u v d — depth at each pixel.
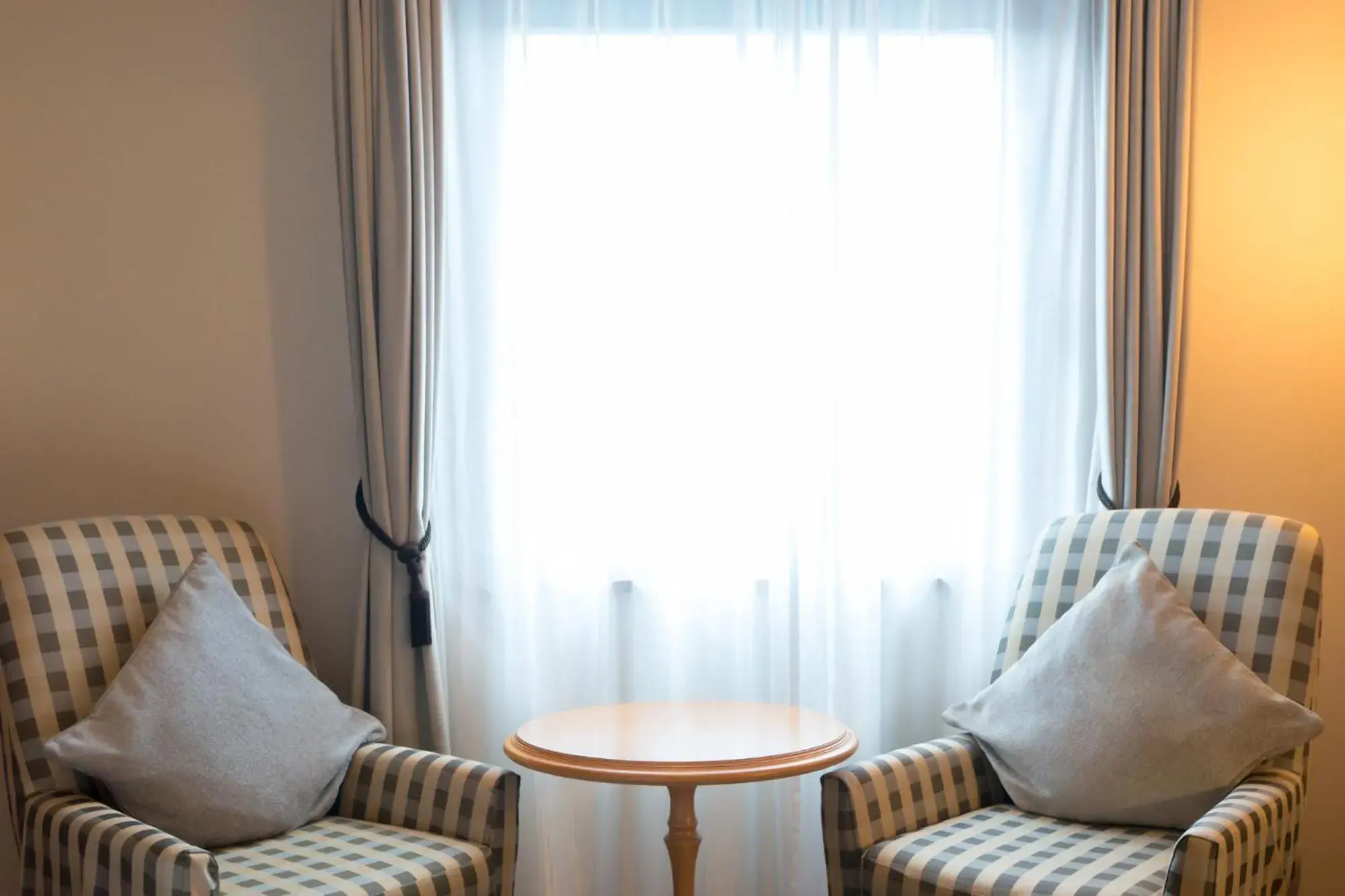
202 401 2.87
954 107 2.89
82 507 2.83
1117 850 2.06
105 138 2.82
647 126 2.82
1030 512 2.93
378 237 2.68
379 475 2.69
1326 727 3.02
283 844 2.16
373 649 2.72
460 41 2.79
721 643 2.87
